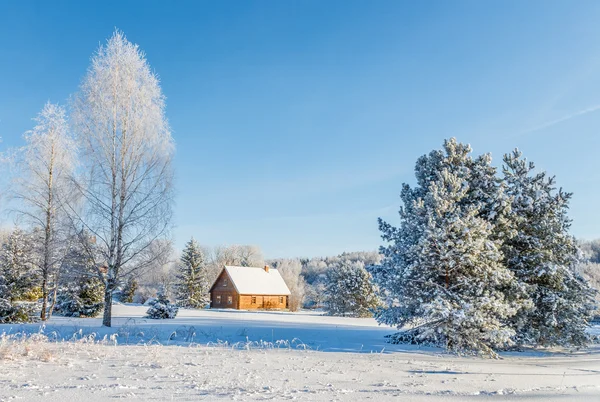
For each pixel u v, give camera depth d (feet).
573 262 58.13
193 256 211.61
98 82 61.21
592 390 24.90
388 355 41.81
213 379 23.56
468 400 20.84
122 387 20.15
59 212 59.11
